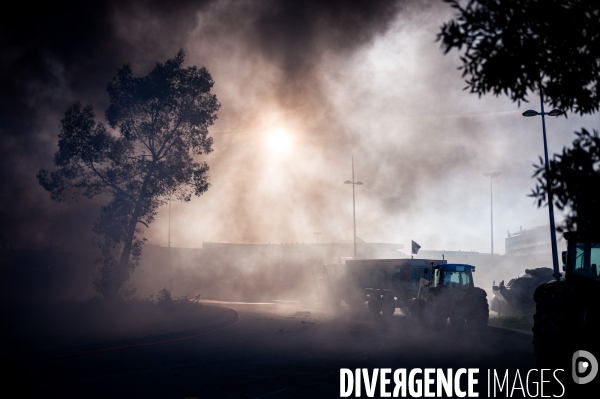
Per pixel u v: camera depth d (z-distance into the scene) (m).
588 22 4.55
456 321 21.88
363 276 32.16
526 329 18.88
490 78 4.66
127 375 10.98
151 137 26.39
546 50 4.67
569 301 8.73
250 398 8.92
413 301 23.69
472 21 4.63
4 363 12.30
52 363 12.45
